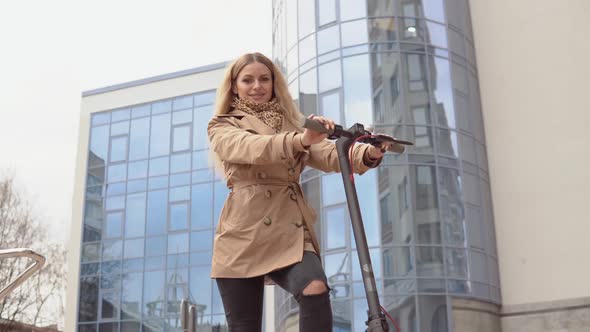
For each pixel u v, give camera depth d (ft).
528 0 67.41
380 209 59.06
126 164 104.53
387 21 64.03
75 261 102.68
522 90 65.82
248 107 9.87
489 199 64.54
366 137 8.82
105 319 98.53
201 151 100.48
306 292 8.62
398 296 56.80
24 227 112.16
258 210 9.20
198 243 96.58
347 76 63.05
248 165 9.38
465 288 58.59
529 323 60.39
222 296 9.39
